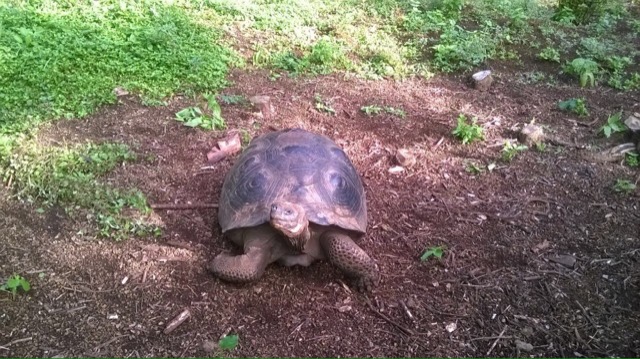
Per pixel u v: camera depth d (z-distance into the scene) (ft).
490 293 10.01
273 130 14.28
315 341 8.92
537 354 8.96
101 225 10.72
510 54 19.33
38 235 10.41
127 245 10.38
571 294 10.11
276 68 17.22
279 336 8.95
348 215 9.62
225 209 9.93
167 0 20.27
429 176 13.11
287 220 8.59
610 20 22.75
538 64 19.19
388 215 11.73
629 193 12.85
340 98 16.02
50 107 13.84
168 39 17.11
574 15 23.02
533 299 9.95
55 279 9.57
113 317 9.03
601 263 10.85
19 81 14.49
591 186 13.11
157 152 13.05
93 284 9.57
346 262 9.43
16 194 11.23
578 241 11.39
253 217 9.34
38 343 8.50
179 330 8.91
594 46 19.58
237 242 10.07
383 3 21.91
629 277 10.53
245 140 13.62
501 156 13.92
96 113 14.10
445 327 9.32
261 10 20.49
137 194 11.33
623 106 16.72
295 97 15.84
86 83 14.87
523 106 16.44
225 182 10.65
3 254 9.92
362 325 9.25
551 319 9.59
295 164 9.86
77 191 11.28
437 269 10.45
